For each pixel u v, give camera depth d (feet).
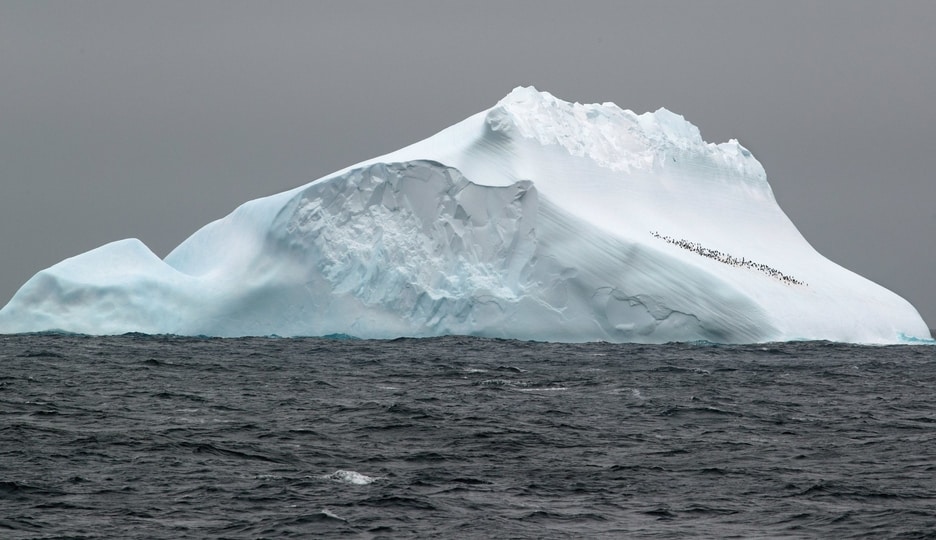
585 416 374.02
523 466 285.23
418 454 298.35
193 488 251.60
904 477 274.57
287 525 222.07
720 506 243.60
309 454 295.69
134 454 289.33
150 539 212.84
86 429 329.11
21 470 268.21
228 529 219.82
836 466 289.12
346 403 398.01
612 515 235.20
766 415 387.34
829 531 223.92
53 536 213.87
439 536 216.95
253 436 322.14
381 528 221.05
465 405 397.19
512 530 221.66
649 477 272.92
